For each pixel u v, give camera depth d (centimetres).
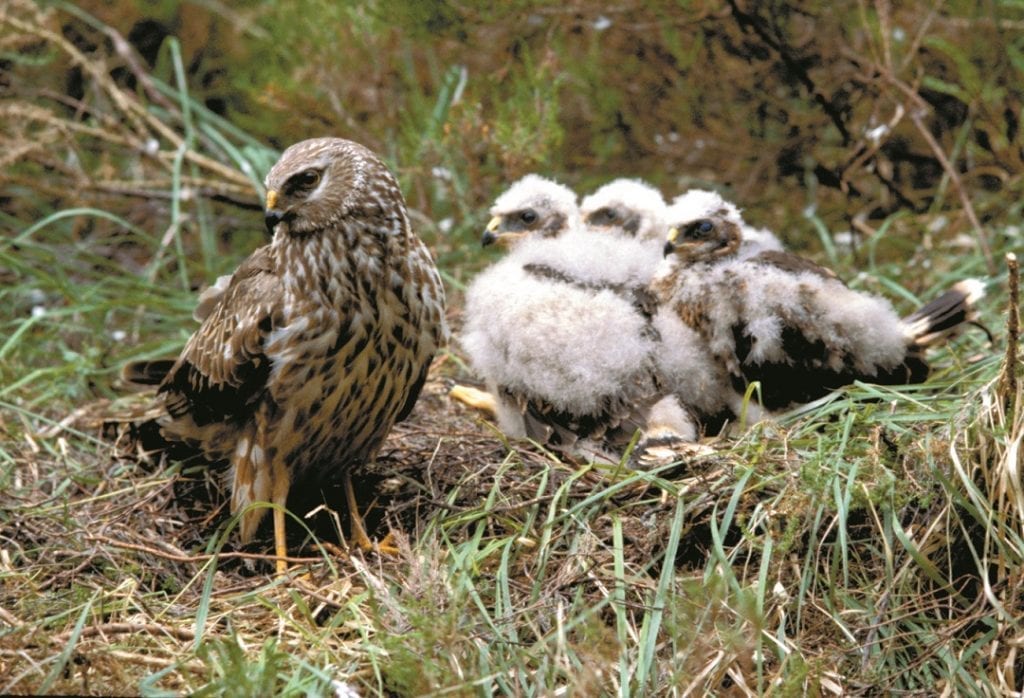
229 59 1820
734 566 890
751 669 792
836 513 880
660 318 1052
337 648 832
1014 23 1437
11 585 923
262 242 1584
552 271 1076
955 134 1505
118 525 1014
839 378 1028
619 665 785
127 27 1780
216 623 870
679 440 977
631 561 894
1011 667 797
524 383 1030
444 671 755
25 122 1518
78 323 1370
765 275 1033
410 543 980
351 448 1004
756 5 1418
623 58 1509
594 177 1586
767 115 1512
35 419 1205
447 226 1479
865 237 1518
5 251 1458
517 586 880
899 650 825
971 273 1328
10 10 1570
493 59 1512
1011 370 865
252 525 995
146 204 1652
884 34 1382
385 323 952
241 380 967
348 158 945
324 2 1541
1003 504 838
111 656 795
